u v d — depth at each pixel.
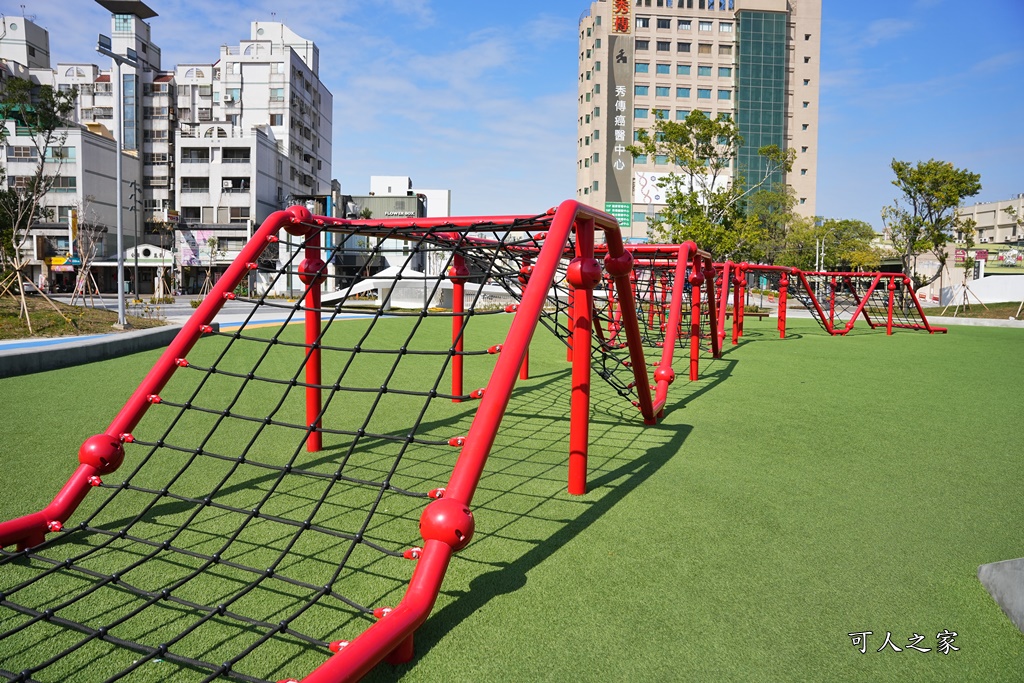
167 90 43.91
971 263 21.59
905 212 23.45
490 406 2.05
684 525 2.65
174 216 41.50
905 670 1.66
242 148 39.53
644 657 1.72
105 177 39.56
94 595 2.02
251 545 2.40
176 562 2.25
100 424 4.21
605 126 47.00
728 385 6.46
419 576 1.76
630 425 4.60
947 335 13.23
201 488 3.03
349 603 1.80
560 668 1.67
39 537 2.36
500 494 3.03
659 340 10.23
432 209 64.75
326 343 9.19
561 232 2.48
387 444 3.91
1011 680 1.62
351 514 2.72
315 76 49.66
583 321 2.99
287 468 2.36
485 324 12.80
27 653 1.71
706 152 24.31
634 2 47.12
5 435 3.91
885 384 6.55
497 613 1.94
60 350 6.62
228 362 7.32
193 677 1.62
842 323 16.56
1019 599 1.88
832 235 36.88
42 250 30.72
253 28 47.81
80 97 43.44
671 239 24.39
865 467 3.53
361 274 3.29
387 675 1.63
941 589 2.11
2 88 33.22
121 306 11.46
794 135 49.97
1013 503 2.95
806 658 1.72
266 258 38.00
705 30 48.22
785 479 3.30
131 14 43.69
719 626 1.87
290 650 1.74
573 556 2.34
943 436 4.27
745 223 24.31
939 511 2.84
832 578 2.18
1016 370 7.68
